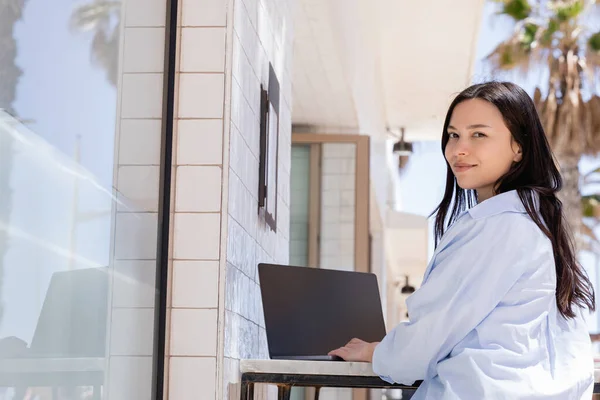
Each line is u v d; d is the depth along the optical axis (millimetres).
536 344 1967
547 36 11891
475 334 1989
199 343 2318
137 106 2158
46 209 1653
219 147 2398
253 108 2867
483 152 2131
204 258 2355
